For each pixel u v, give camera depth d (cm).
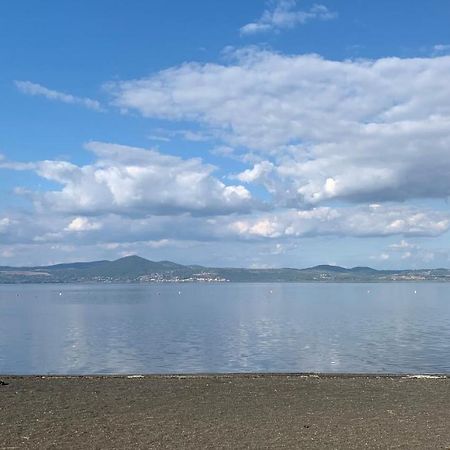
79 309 9288
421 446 1364
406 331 5034
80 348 3984
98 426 1566
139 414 1722
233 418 1675
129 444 1384
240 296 15338
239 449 1342
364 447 1359
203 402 1908
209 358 3466
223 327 5594
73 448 1348
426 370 2972
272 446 1370
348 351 3712
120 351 3809
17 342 4388
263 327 5556
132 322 6353
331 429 1540
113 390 2120
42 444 1380
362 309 8662
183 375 2506
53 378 2392
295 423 1612
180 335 4812
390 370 2983
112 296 15900
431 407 1830
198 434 1483
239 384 2252
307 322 6156
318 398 1978
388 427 1562
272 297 14375
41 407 1816
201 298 13962
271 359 3409
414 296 14588
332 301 11700
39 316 7569
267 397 1994
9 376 2462
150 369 3088
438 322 6056
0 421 1620
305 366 3145
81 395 2019
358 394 2048
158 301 12300
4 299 14288
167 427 1559
